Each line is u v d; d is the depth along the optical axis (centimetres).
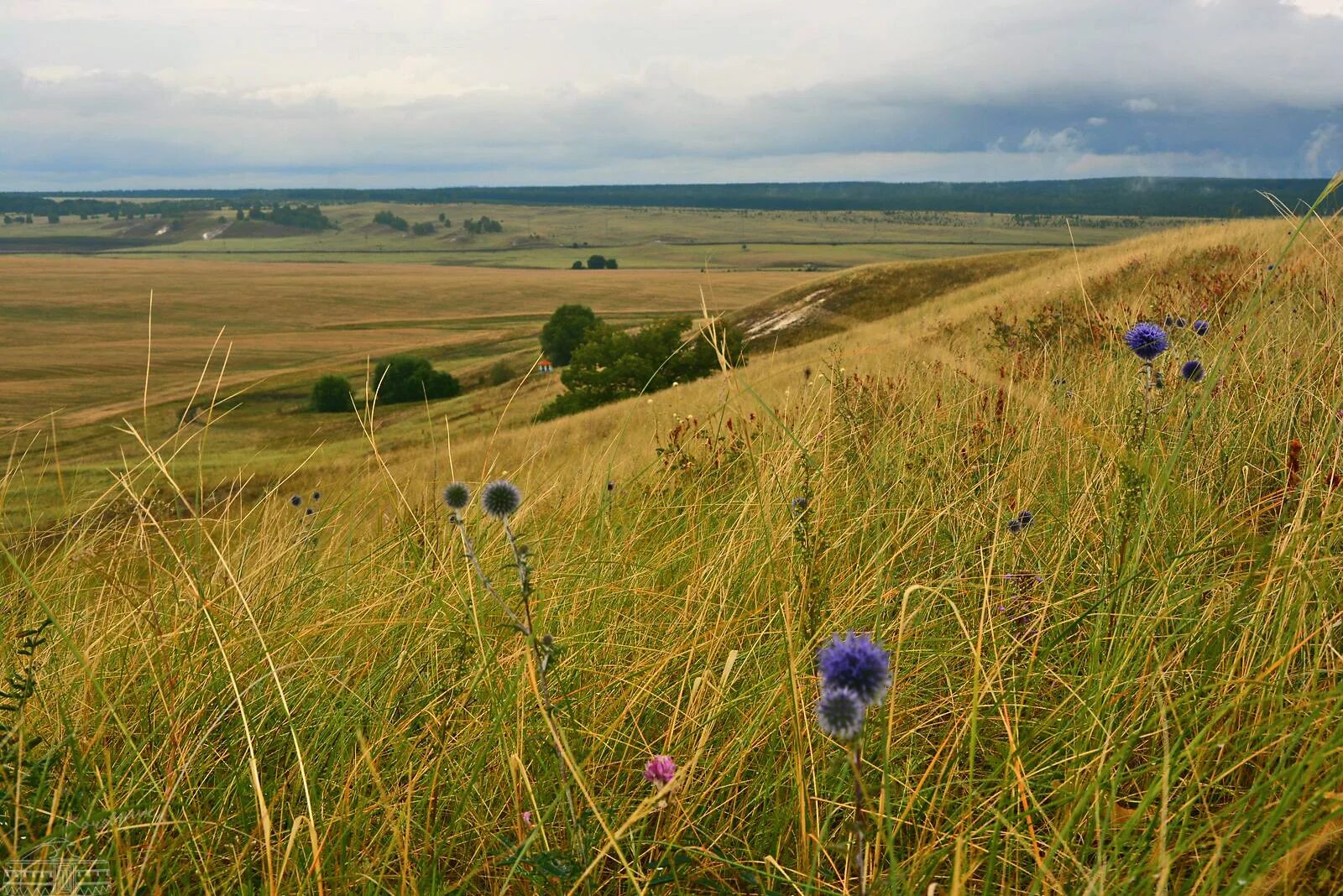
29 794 204
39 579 316
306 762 229
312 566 376
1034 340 733
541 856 184
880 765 222
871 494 378
